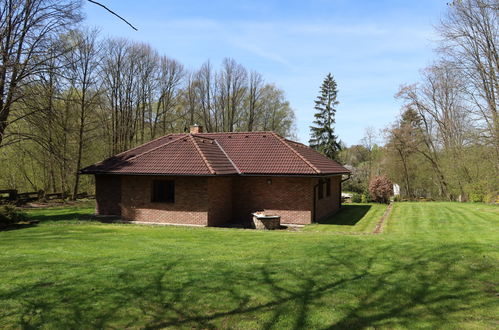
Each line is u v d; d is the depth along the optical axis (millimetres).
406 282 6410
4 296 5789
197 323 4934
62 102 23750
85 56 27781
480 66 26156
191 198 16578
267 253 8758
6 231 13211
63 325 4863
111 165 18781
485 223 15016
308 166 17344
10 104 17266
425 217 18094
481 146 24859
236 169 18062
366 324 4855
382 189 29984
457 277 6652
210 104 47469
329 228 16234
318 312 5215
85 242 10664
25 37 17578
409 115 39031
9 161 28672
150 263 7691
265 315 5133
